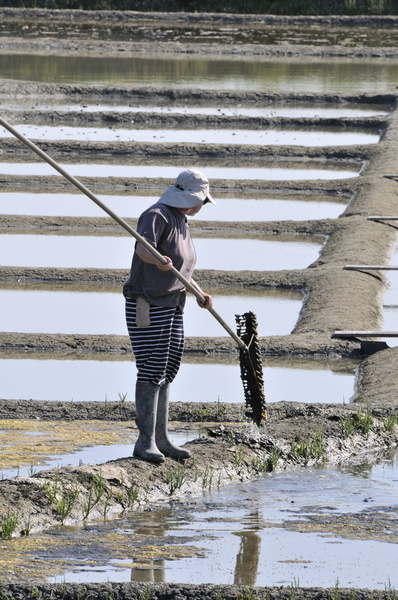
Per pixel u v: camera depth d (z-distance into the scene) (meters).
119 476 20.47
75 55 112.62
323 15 148.88
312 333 36.31
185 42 121.88
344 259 45.75
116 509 19.61
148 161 68.69
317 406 27.03
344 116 83.44
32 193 59.38
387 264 45.78
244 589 15.62
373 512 19.83
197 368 33.41
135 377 32.06
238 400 29.73
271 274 43.81
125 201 57.34
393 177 62.66
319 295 40.72
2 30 130.12
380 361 32.94
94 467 20.61
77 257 46.88
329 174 65.62
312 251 48.94
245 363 22.20
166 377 21.56
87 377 31.88
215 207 57.00
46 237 50.41
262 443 23.44
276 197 60.12
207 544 17.92
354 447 24.16
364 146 71.56
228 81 97.31
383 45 122.94
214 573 16.58
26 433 24.81
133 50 116.06
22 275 43.41
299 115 84.06
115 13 145.00
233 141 74.12
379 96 89.69
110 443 24.06
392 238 50.53
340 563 17.14
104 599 15.39
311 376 32.69
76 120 81.31
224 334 37.12
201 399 29.86
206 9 151.38
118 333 36.81
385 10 149.12
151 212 20.20
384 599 15.45
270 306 40.56
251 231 52.47
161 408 21.67
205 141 73.88
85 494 19.70
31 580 15.93
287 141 74.69
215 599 15.38
